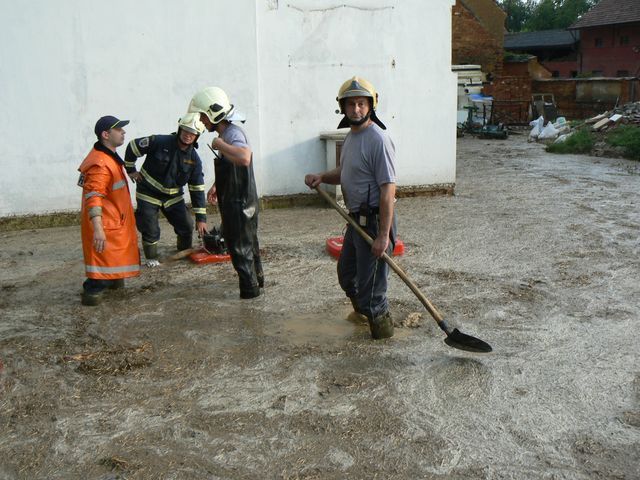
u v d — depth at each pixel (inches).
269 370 178.1
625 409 154.8
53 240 328.2
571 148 699.4
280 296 237.0
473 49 1245.7
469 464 134.8
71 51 349.4
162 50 363.9
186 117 262.7
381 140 177.3
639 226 334.0
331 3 390.9
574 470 132.4
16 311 225.6
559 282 246.4
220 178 224.2
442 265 270.1
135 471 133.9
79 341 199.8
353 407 157.6
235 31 373.1
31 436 147.5
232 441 144.4
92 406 160.1
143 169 273.4
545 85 1205.1
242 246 228.5
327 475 132.0
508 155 690.2
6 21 338.0
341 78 401.7
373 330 196.2
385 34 405.7
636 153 634.2
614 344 190.5
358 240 187.3
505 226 337.1
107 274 226.8
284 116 393.7
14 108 345.7
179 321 214.2
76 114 355.9
